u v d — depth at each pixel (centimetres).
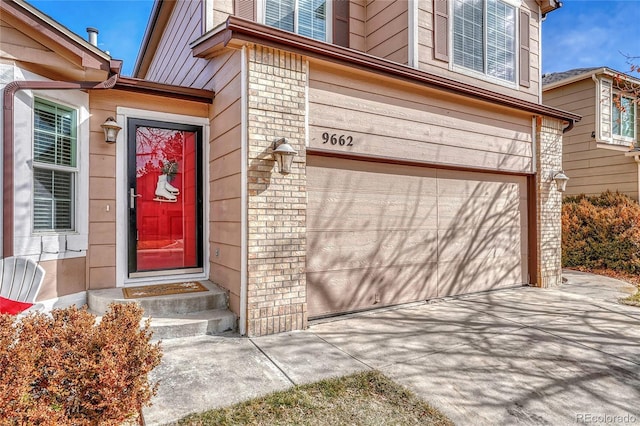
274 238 421
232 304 439
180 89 491
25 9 359
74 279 444
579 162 1099
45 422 189
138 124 494
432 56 617
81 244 450
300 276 439
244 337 404
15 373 195
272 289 419
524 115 691
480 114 624
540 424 254
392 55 630
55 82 392
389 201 536
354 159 503
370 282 518
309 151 455
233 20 380
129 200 489
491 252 656
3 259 370
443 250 593
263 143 416
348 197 499
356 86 490
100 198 471
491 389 300
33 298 396
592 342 405
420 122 550
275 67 425
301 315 438
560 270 731
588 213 926
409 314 508
